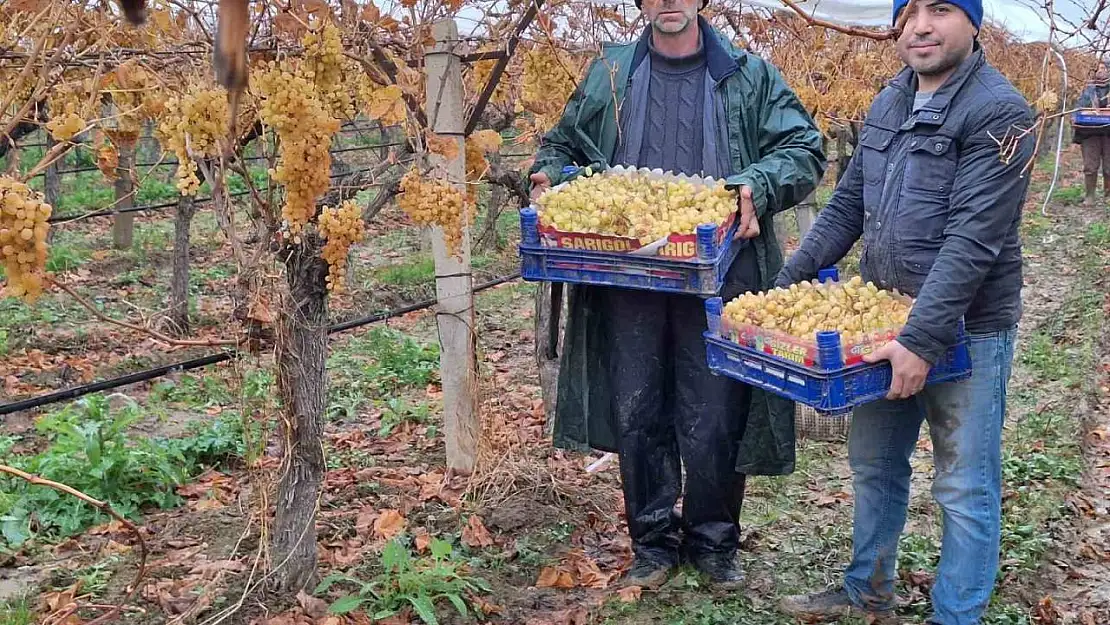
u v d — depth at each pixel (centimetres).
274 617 344
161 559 406
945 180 294
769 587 377
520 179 476
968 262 280
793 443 361
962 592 311
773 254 361
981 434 304
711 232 305
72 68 309
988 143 282
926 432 569
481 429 465
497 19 425
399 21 373
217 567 374
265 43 295
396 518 432
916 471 507
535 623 354
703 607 356
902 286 308
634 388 362
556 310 409
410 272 1005
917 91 309
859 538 347
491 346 782
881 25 823
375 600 358
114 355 734
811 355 279
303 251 321
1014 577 378
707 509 373
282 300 321
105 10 280
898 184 305
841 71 859
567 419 381
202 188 1205
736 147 351
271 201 302
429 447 551
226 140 268
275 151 299
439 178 314
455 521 436
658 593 370
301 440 348
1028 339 752
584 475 497
